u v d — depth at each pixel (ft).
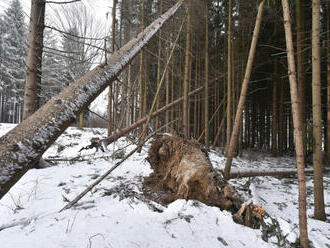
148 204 7.89
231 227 7.38
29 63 12.56
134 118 42.19
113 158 16.62
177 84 36.29
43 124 4.77
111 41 21.56
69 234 5.31
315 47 10.98
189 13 21.48
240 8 26.27
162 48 26.81
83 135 30.09
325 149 34.76
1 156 3.81
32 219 6.27
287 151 44.91
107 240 5.21
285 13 8.21
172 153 9.91
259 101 50.03
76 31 28.58
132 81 32.71
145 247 5.32
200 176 8.67
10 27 51.55
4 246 4.64
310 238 8.09
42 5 12.59
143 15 20.88
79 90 6.29
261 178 18.53
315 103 11.01
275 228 7.79
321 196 10.78
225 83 34.17
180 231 6.40
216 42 33.96
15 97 63.67
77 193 8.75
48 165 13.73
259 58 34.63
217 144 44.37
